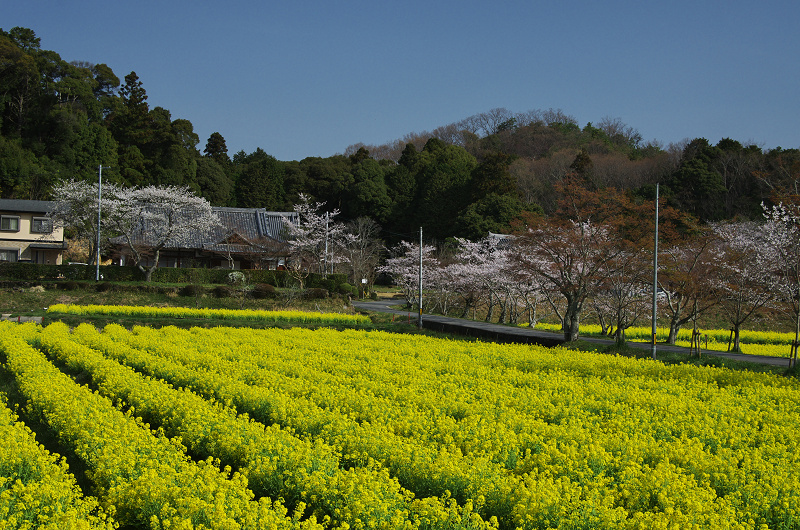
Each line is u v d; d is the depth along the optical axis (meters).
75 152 53.91
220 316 31.19
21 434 8.86
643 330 31.69
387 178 66.56
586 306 34.53
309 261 44.66
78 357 16.11
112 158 55.03
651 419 11.01
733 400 12.88
